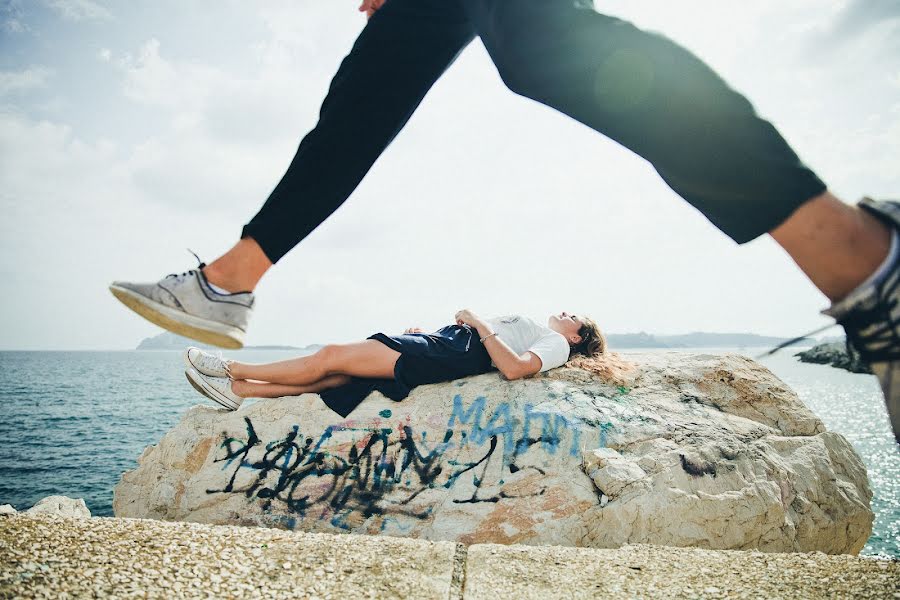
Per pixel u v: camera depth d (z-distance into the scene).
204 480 3.17
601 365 3.69
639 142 1.13
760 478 2.89
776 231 1.06
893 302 0.97
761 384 3.60
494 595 1.52
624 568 1.73
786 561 1.80
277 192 1.49
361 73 1.48
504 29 1.17
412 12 1.45
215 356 3.53
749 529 2.73
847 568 1.71
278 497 3.08
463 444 3.11
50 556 1.50
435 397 3.38
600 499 2.80
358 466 3.12
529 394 3.33
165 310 1.45
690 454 2.93
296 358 3.51
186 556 1.62
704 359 3.85
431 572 1.66
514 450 3.04
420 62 1.50
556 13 1.11
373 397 3.42
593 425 3.09
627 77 1.07
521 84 1.22
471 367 3.56
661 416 3.24
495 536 2.76
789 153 1.02
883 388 1.01
